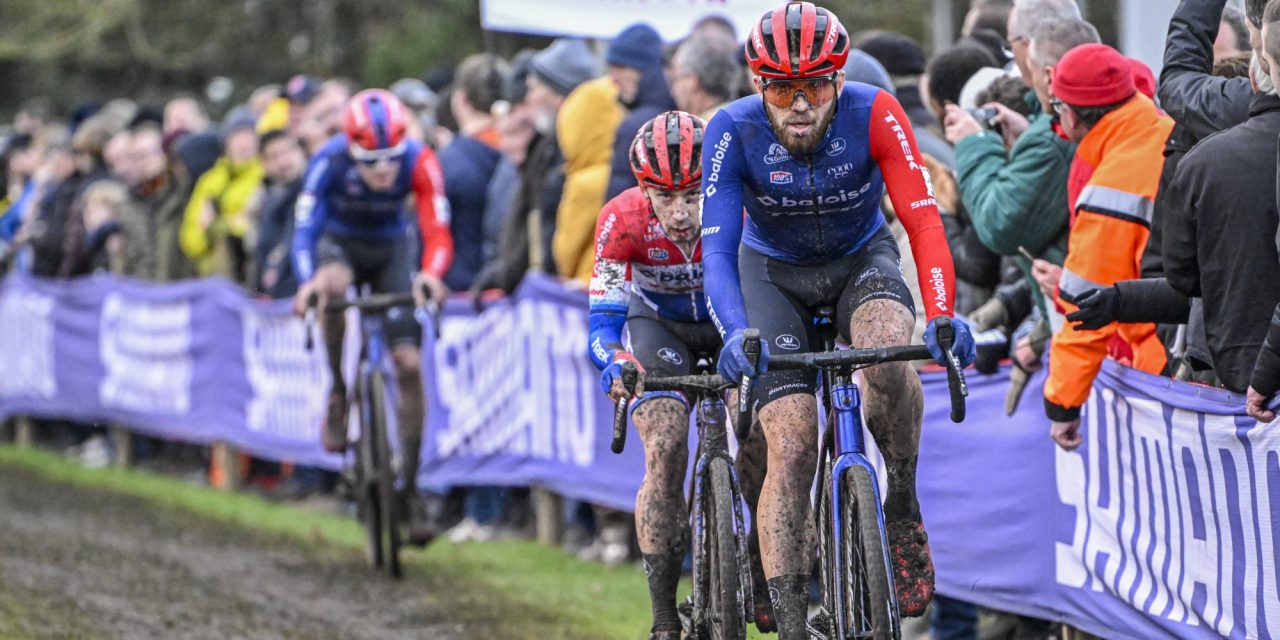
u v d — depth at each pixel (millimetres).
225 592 18359
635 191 13008
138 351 31203
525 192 21844
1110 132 12742
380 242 20328
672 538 12477
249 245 28000
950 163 16422
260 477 28234
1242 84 11719
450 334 23109
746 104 11352
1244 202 10781
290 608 17500
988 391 14625
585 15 21906
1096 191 12656
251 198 28031
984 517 14648
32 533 22688
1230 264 10875
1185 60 12320
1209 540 11391
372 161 18766
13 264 37625
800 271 11812
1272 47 10312
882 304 11273
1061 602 13578
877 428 11305
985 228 14328
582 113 20266
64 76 67562
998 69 15914
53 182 35688
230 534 22922
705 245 11172
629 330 13320
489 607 17375
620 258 12922
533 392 21469
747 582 11734
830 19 10664
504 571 19625
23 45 54875
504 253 22062
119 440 32375
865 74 16188
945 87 16141
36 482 29375
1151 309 11945
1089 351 12555
